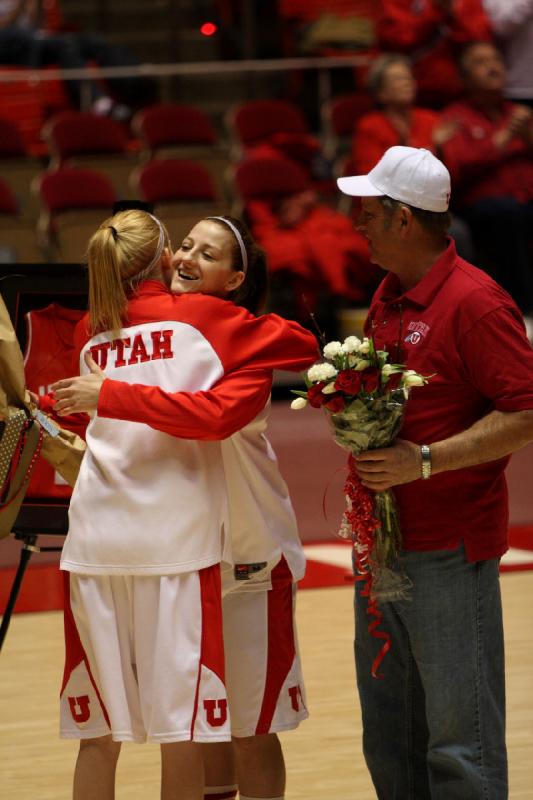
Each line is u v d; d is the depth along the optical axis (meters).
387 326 9.24
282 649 9.89
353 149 30.75
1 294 10.96
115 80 33.84
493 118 30.05
